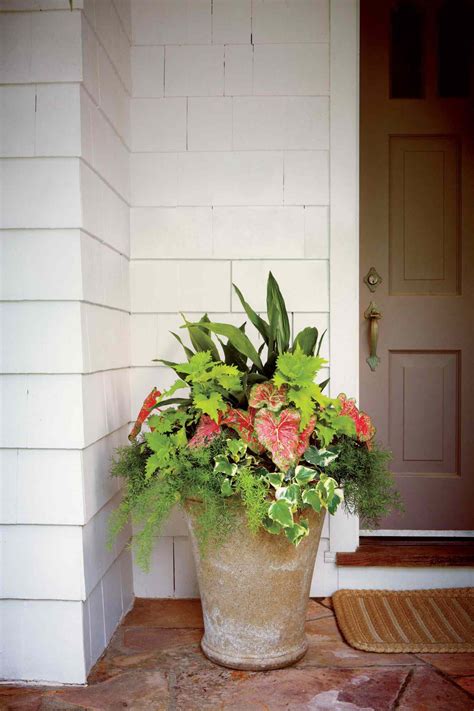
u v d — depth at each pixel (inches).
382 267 90.0
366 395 90.2
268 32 83.8
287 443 58.6
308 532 62.6
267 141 84.0
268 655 64.6
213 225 84.6
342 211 83.4
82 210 62.3
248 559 61.7
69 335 61.8
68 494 62.2
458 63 89.3
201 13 84.0
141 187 84.6
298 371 60.9
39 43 61.9
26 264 62.0
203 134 84.4
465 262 89.5
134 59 84.3
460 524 90.4
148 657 68.0
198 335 69.4
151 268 84.7
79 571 62.4
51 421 62.1
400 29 89.2
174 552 85.2
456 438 90.4
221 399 62.2
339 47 82.8
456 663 66.4
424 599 80.8
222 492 58.4
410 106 89.1
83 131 63.1
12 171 62.1
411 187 89.7
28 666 63.2
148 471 60.6
